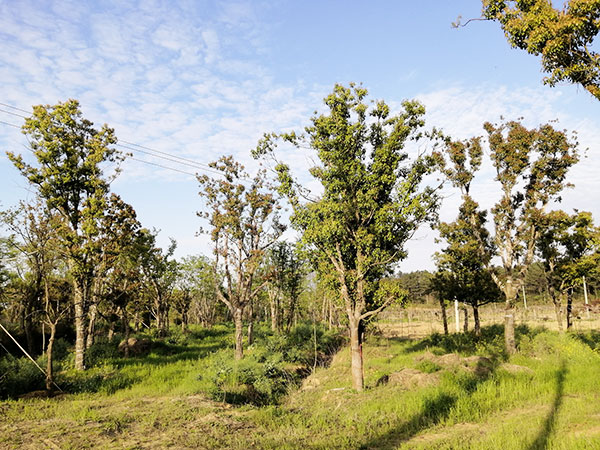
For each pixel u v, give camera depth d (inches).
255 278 1273.4
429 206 667.4
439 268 1205.1
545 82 343.6
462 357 821.2
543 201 876.6
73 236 823.1
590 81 320.8
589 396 491.5
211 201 971.9
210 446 385.7
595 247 1022.4
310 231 665.0
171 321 2268.7
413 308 3147.1
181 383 720.3
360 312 661.9
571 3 315.6
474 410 460.1
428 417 452.4
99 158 874.8
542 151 872.3
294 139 705.0
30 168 848.9
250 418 497.7
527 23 334.0
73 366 842.2
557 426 377.7
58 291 981.2
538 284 3100.4
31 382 663.1
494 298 1122.7
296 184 711.7
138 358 980.6
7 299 954.7
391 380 645.3
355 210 682.2
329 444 387.5
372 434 416.2
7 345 930.1
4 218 829.8
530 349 867.4
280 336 1222.9
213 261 987.3
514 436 351.3
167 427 446.0
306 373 884.0
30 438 392.8
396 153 689.0
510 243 907.4
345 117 693.3
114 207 898.7
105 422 452.8
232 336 1482.5
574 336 973.2
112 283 959.6
